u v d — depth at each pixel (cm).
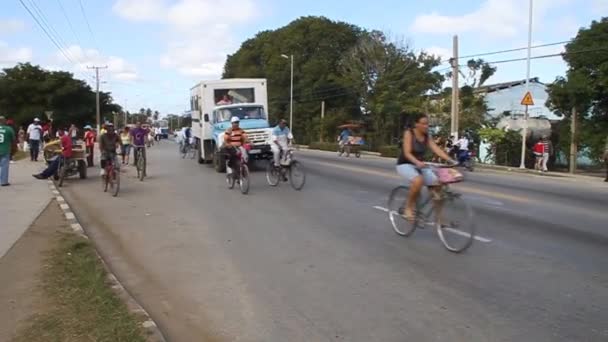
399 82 5206
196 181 1791
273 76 7238
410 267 727
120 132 2620
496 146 3159
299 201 1329
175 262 767
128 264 762
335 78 6216
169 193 1495
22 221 997
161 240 906
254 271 715
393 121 4953
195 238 916
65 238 857
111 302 555
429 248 834
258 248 841
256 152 2042
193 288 651
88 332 480
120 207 1260
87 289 596
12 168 2130
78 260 721
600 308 568
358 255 793
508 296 606
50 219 1032
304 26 7250
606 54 2611
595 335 499
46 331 482
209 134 2369
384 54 5534
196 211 1188
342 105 6625
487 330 511
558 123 3559
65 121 7344
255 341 497
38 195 1360
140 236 940
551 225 1031
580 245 858
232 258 782
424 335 502
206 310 578
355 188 1584
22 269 677
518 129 3325
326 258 777
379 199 1359
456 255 790
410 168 872
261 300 604
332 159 3066
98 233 970
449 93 4162
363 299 601
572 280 665
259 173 2017
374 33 5766
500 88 4822
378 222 1050
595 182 2095
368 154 4081
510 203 1330
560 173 2517
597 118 2780
